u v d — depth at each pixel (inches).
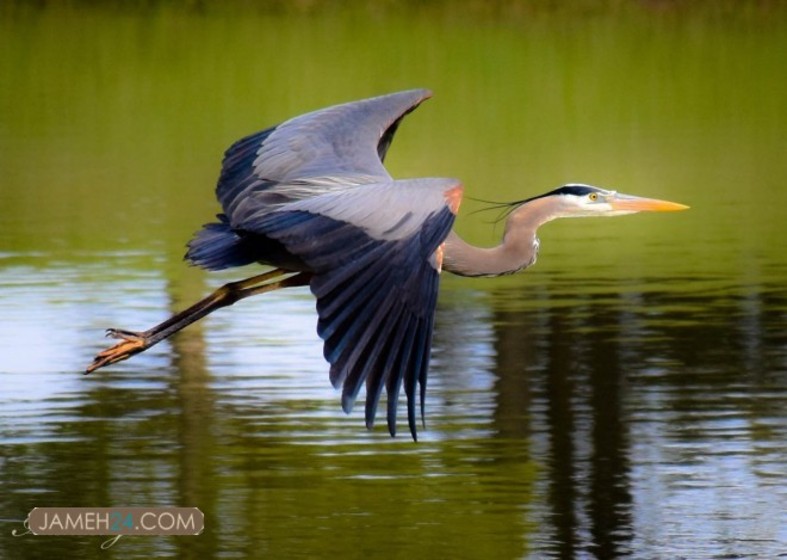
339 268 257.3
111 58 1387.8
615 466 447.5
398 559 382.6
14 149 1045.8
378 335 249.6
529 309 633.6
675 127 1122.0
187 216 828.6
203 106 1184.8
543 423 486.9
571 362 551.5
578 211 363.9
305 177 318.7
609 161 992.2
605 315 620.1
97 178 944.3
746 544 392.5
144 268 709.3
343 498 425.1
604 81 1300.4
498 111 1186.6
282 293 668.1
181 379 536.7
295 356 563.5
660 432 477.4
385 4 1648.6
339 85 1246.9
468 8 1627.7
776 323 603.5
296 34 1494.8
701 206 858.1
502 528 404.5
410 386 246.5
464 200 869.2
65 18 1603.1
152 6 1649.9
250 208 300.5
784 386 519.5
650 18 1590.8
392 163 986.1
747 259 722.8
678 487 432.1
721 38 1481.3
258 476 442.3
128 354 325.4
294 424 488.7
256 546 394.3
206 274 698.8
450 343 579.2
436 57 1382.9
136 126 1122.7
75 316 617.9
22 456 458.3
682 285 672.4
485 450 464.4
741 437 471.5
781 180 928.3
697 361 551.2
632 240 778.2
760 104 1202.6
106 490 430.6
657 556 385.4
